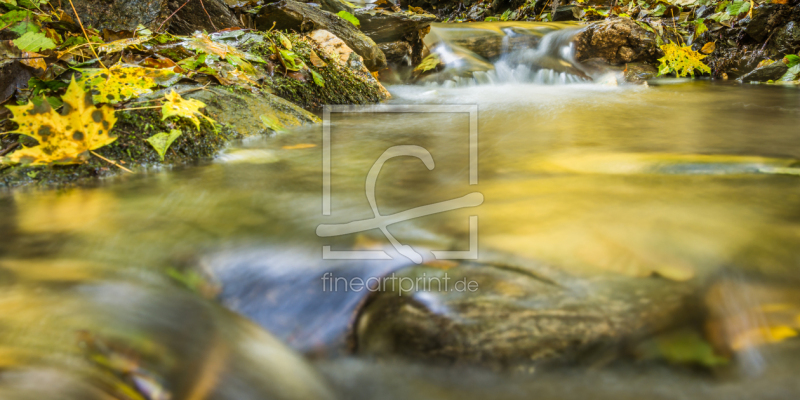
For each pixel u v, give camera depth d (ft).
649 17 27.40
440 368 2.75
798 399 2.48
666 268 3.63
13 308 2.83
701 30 24.14
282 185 6.19
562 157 7.73
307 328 3.08
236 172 6.88
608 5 32.94
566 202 5.25
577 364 2.74
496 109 13.62
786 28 21.48
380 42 20.38
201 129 8.14
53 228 4.65
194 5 13.93
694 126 10.73
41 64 8.60
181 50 10.52
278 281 3.53
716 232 4.30
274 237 4.36
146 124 7.57
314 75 12.97
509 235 4.29
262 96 10.39
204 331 2.77
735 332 2.95
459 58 23.61
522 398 2.56
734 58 22.82
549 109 13.62
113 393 2.18
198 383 2.32
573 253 3.87
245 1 16.28
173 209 5.21
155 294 3.22
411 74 21.56
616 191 5.68
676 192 5.62
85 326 2.64
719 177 6.32
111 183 6.31
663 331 2.93
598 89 19.69
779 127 10.53
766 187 5.81
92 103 6.41
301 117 10.78
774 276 3.54
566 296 3.26
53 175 6.35
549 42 25.80
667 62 23.29
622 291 3.31
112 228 4.64
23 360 2.29
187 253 4.02
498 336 2.91
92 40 10.20
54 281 3.35
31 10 10.57
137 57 10.10
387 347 2.90
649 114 12.66
